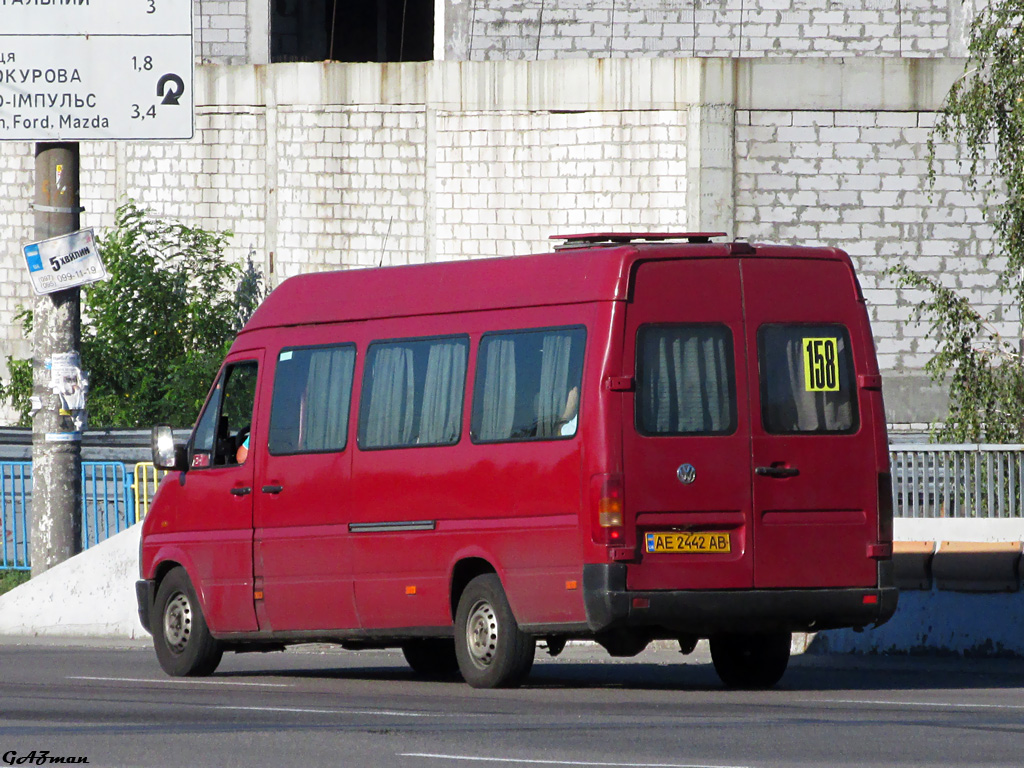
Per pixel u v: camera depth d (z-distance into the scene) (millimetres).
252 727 35188
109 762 30391
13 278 111000
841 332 42969
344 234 103125
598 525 40656
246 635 49062
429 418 45062
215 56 110500
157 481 74312
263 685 46625
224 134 105938
